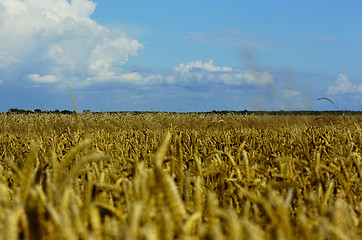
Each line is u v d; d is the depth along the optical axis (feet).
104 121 53.88
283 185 9.40
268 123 41.57
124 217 7.20
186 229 5.79
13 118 62.85
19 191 7.68
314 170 11.48
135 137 28.37
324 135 24.97
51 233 5.84
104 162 14.51
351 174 12.42
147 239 5.17
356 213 9.56
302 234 6.55
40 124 51.01
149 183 6.85
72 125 42.39
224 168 11.67
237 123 44.96
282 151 20.94
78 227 5.59
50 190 7.34
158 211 6.79
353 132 27.55
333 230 5.71
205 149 21.16
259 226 6.79
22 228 6.10
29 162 7.16
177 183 9.76
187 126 49.49
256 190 9.87
